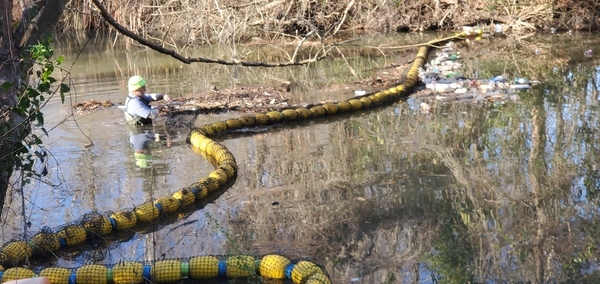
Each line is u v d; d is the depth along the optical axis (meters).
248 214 9.77
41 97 8.02
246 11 20.86
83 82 16.50
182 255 8.80
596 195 9.96
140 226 9.57
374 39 23.12
